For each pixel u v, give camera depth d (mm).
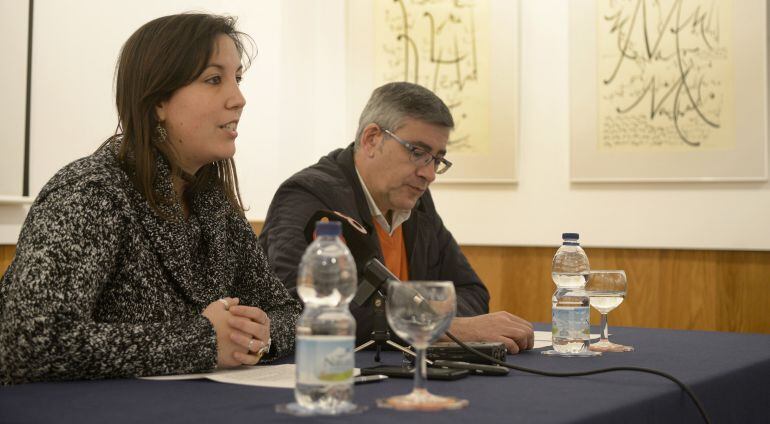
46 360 1323
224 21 1729
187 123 1658
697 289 3787
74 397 1187
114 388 1271
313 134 4508
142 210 1593
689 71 3801
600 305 1951
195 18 1690
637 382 1363
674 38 3828
